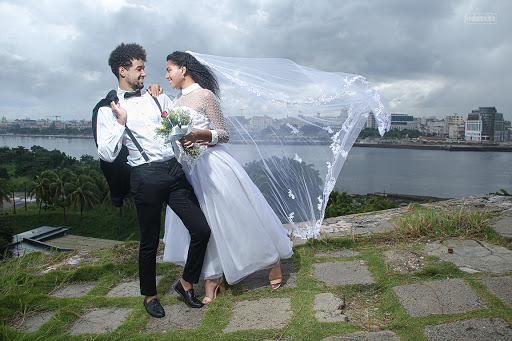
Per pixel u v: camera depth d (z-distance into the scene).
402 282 2.16
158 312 2.05
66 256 3.35
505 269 2.22
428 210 3.76
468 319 1.65
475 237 2.87
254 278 2.50
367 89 2.62
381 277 2.27
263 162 2.64
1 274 2.75
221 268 2.21
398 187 102.31
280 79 2.63
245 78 2.50
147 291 2.07
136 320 1.99
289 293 2.20
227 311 2.03
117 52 2.12
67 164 114.38
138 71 2.13
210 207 2.12
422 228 3.08
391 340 1.57
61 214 65.81
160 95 2.24
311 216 2.83
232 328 1.84
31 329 1.99
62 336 1.84
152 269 2.07
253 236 2.14
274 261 2.19
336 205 36.59
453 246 2.71
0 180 67.50
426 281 2.13
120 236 57.56
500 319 1.62
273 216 2.41
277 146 2.63
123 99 2.14
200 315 2.06
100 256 3.24
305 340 1.63
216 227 2.14
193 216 2.05
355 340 1.60
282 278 2.44
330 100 2.66
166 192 2.04
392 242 2.96
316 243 3.04
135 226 61.09
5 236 41.75
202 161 2.14
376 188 100.75
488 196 4.42
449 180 113.44
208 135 2.05
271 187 2.69
